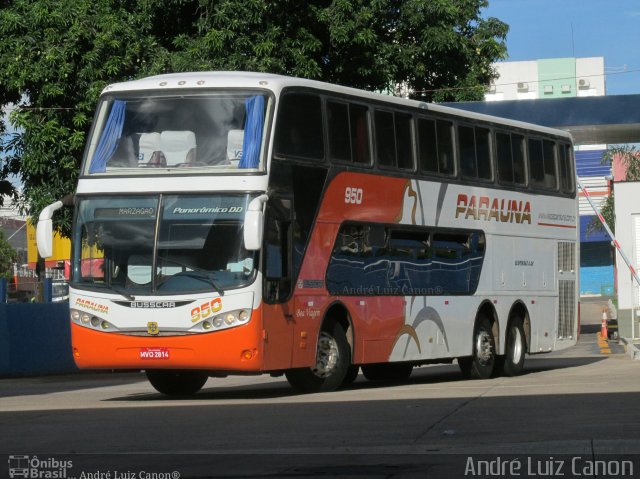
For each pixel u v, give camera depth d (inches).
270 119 637.9
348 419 494.0
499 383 752.3
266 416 517.0
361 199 710.5
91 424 499.8
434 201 785.6
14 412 578.9
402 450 390.3
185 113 646.5
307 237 661.3
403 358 750.5
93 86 1133.7
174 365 622.5
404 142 761.6
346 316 698.8
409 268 758.5
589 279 3533.5
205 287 618.5
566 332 966.4
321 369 679.1
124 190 641.6
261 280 620.4
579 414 486.6
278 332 634.8
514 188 888.9
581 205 3316.9
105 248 639.8
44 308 1094.4
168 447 411.5
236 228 621.6
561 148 970.1
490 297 851.4
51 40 1154.0
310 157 668.1
